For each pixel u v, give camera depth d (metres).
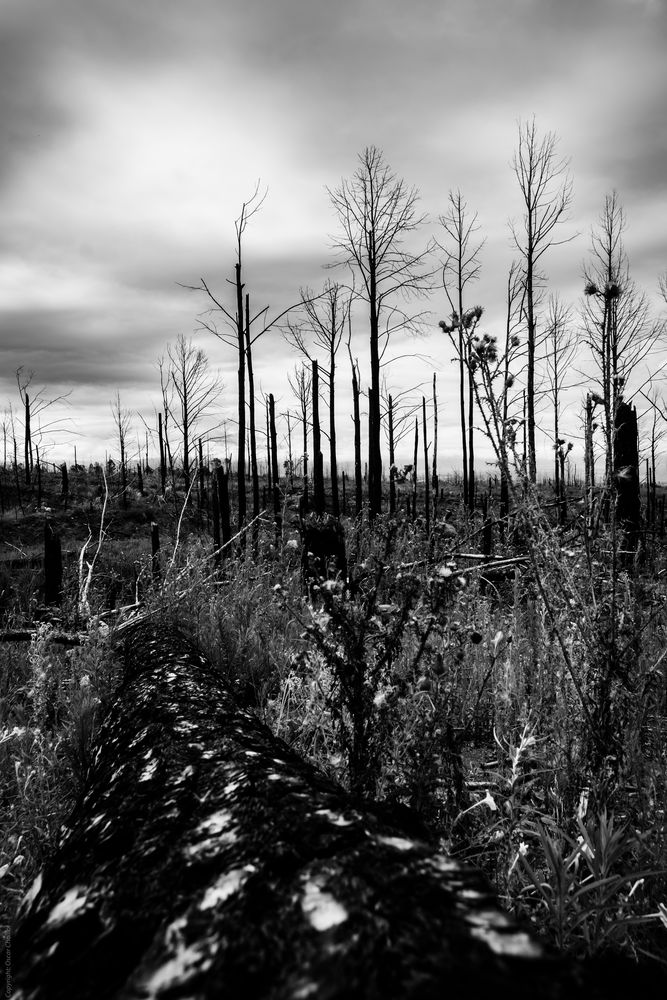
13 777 2.56
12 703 3.54
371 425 16.48
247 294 12.02
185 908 0.70
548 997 0.46
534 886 1.52
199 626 4.46
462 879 0.66
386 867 0.68
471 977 0.48
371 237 17.08
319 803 0.92
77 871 0.98
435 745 1.87
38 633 3.67
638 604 1.97
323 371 20.83
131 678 2.60
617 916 1.41
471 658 2.88
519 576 2.71
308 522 4.59
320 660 2.13
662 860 1.54
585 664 2.11
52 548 8.37
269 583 5.12
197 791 1.09
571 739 2.04
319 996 0.48
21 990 0.71
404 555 2.05
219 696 1.93
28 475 34.78
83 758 2.44
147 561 5.71
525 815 1.75
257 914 0.63
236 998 0.51
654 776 1.83
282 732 2.43
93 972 0.67
